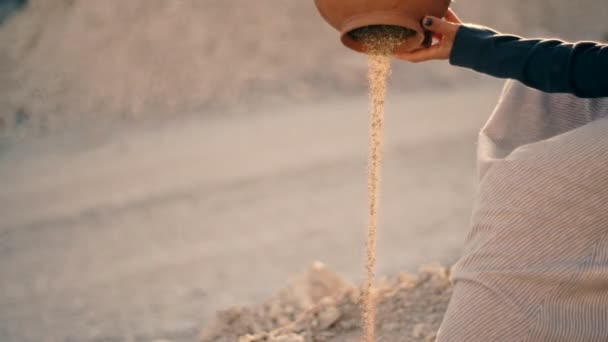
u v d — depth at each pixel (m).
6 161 19.86
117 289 8.83
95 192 15.17
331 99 23.78
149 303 7.88
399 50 2.47
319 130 19.03
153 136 20.80
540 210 2.09
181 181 15.09
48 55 28.17
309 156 16.00
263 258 9.45
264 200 12.88
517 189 2.12
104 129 22.47
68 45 28.14
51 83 26.11
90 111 24.25
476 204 2.25
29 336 7.26
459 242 8.48
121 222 12.64
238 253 9.82
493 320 2.09
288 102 23.78
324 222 10.96
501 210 2.13
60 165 18.53
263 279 8.43
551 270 2.05
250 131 19.94
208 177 15.15
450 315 2.16
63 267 10.40
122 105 24.41
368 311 2.84
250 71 26.06
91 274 9.78
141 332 6.19
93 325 7.18
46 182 16.77
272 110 22.92
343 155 15.74
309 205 12.16
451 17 2.56
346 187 13.12
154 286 8.71
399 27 2.44
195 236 11.17
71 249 11.38
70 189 15.77
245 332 3.50
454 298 2.18
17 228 13.15
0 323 7.95
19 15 32.50
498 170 2.20
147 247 10.87
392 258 8.14
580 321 2.04
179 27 28.20
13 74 27.39
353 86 24.91
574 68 2.03
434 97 22.45
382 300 3.40
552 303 2.06
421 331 3.04
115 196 14.56
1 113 24.44
